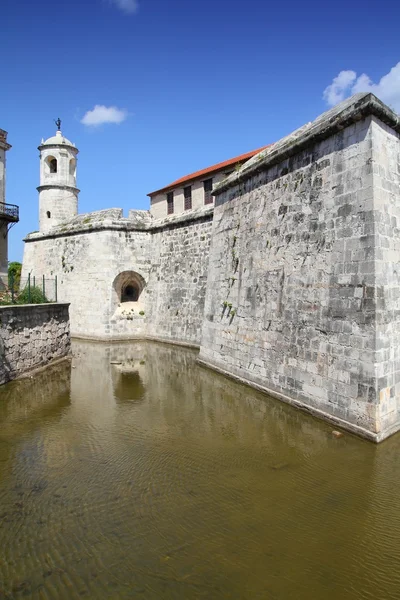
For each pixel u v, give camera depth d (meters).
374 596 4.29
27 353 14.35
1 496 6.30
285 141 11.31
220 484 6.59
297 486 6.47
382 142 8.27
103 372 14.70
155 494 6.31
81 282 22.70
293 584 4.44
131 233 22.36
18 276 29.64
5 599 4.29
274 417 9.62
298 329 9.91
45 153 27.36
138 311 22.50
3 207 27.17
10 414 10.20
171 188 26.23
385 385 7.92
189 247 19.97
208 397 11.41
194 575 4.58
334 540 5.16
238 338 12.91
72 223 24.11
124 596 4.30
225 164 22.25
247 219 12.78
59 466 7.33
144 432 8.93
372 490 6.31
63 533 5.35
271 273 11.19
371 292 7.88
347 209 8.52
